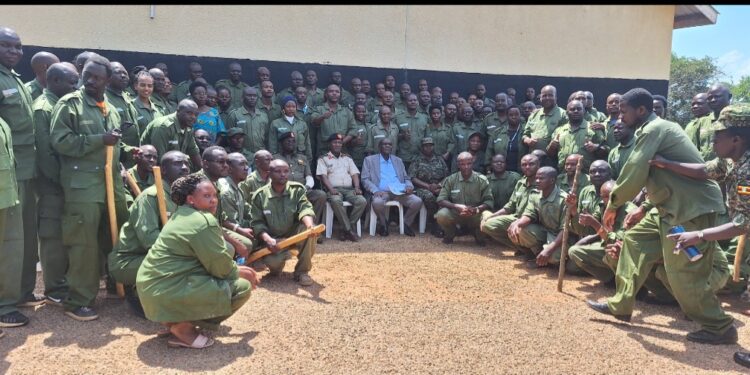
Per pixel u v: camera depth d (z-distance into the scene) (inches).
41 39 293.3
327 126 292.4
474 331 142.2
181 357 122.0
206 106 263.9
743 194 118.0
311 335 136.6
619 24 406.0
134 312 149.9
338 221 269.6
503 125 297.1
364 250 237.8
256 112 273.0
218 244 124.6
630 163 138.6
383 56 360.5
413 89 366.0
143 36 311.0
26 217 151.6
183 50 319.0
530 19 390.0
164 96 250.7
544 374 117.6
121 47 307.3
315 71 342.6
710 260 132.9
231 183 196.1
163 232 126.0
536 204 214.7
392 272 202.7
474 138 286.5
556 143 250.7
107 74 148.4
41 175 149.6
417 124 310.5
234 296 130.0
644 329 147.8
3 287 136.3
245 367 117.3
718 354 131.2
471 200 253.8
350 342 132.6
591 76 405.1
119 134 141.7
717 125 122.8
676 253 124.9
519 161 282.5
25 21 289.6
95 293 148.1
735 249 177.6
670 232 132.3
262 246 190.7
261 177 220.7
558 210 207.9
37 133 147.8
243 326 142.2
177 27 317.1
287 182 193.8
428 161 289.9
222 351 125.7
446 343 133.4
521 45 390.0
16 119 140.2
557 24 395.5
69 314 146.3
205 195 127.7
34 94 171.2
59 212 151.3
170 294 121.0
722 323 135.0
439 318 152.1
